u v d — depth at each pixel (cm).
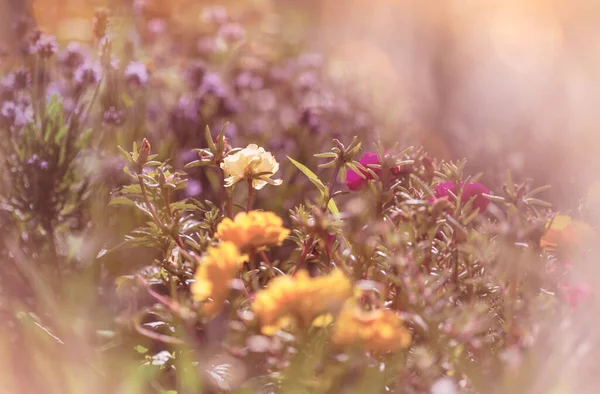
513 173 182
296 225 129
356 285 118
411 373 116
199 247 126
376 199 124
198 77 210
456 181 126
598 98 253
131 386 117
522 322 117
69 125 151
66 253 148
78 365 118
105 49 157
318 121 219
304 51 372
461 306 121
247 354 118
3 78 164
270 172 126
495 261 124
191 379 116
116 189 143
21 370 118
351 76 323
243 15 357
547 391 113
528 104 273
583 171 165
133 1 200
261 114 256
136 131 174
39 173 146
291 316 112
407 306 118
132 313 126
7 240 143
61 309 129
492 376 115
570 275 123
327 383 113
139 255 140
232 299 118
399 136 248
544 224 121
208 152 127
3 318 128
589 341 115
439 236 130
